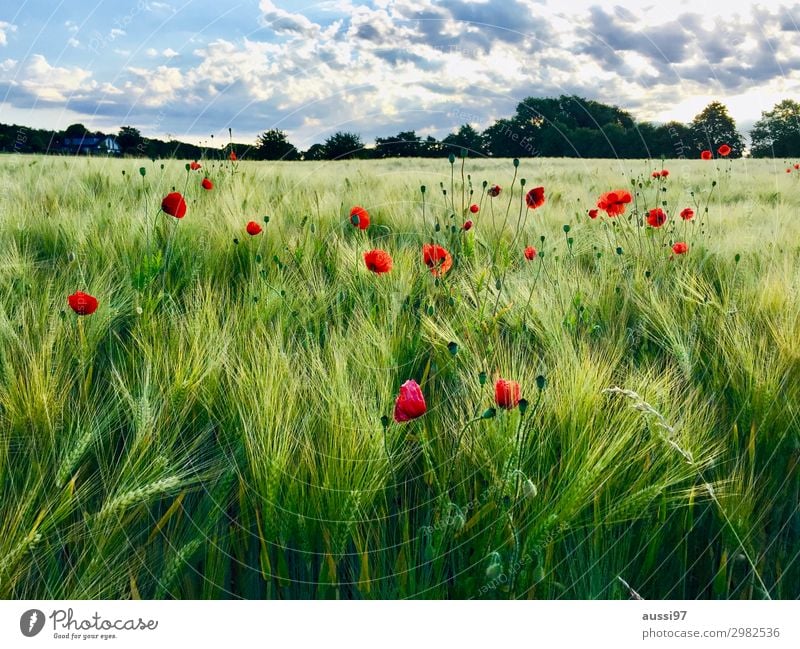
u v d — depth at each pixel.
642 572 1.58
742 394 2.15
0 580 1.46
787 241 3.75
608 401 1.89
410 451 1.85
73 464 1.67
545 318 2.51
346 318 2.70
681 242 3.90
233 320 2.46
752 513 1.70
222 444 1.92
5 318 2.28
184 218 3.71
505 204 4.57
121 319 2.71
